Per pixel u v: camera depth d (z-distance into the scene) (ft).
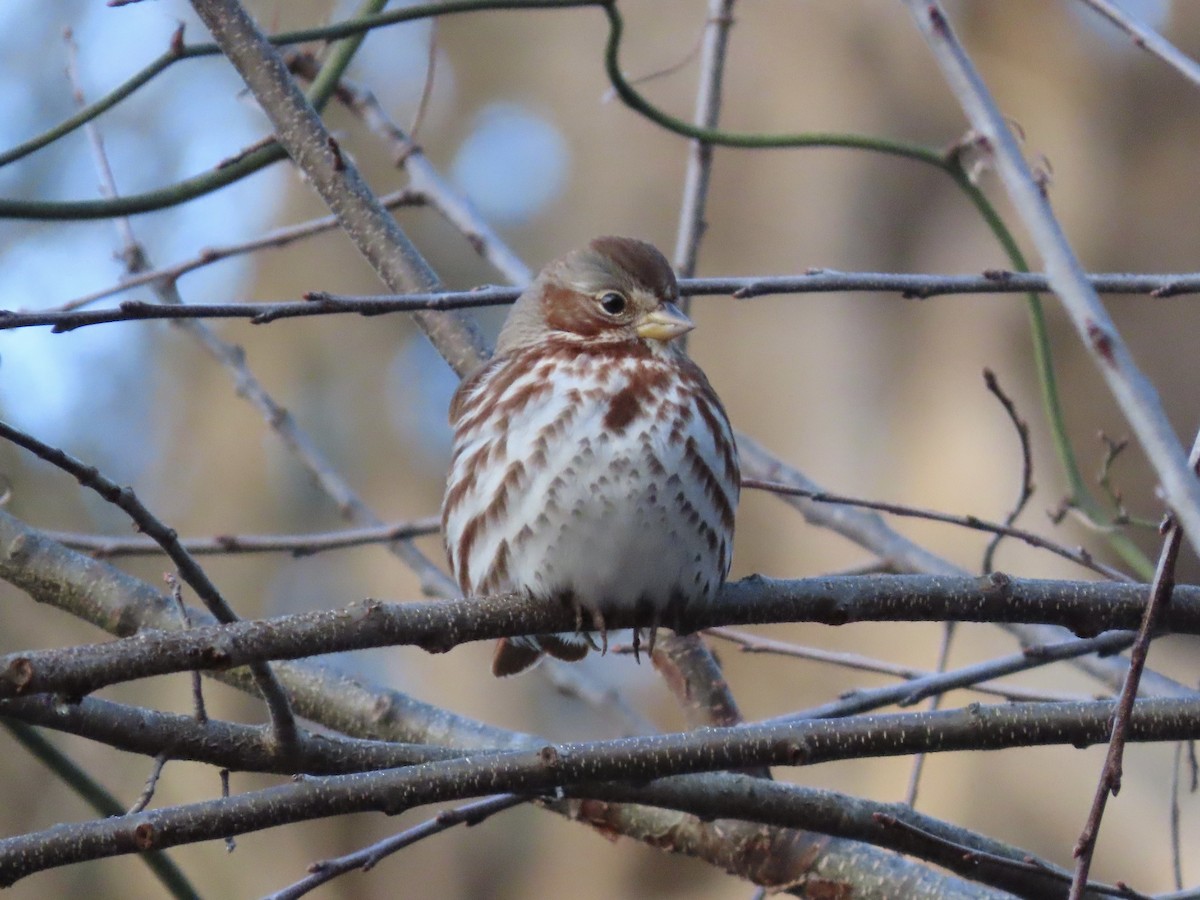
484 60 62.80
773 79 57.31
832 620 19.48
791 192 56.39
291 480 56.54
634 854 52.90
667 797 20.22
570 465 20.97
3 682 16.02
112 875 46.47
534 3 24.08
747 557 53.78
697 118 28.19
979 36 58.85
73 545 26.53
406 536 27.40
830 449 53.98
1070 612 19.13
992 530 22.20
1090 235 57.47
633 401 21.26
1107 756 16.25
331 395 58.95
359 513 28.58
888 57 56.65
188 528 55.26
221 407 56.44
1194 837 43.37
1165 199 57.62
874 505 22.48
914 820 20.77
